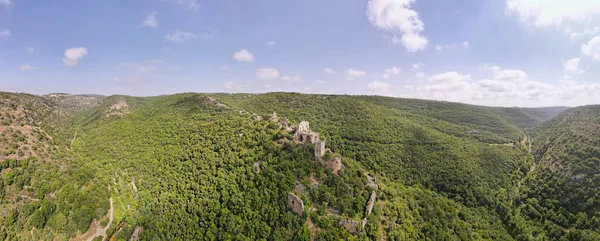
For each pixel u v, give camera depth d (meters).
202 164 84.94
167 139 105.25
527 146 155.62
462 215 88.19
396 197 76.50
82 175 83.94
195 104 139.00
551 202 95.75
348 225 59.78
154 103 162.12
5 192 68.69
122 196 84.31
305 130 88.75
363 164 110.56
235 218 66.06
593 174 91.50
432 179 108.62
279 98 177.62
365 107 161.38
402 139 130.62
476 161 120.88
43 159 84.38
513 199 107.00
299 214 62.03
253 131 92.69
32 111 112.88
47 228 67.69
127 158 99.69
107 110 163.50
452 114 190.62
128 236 73.31
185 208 75.06
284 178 68.25
